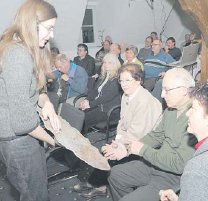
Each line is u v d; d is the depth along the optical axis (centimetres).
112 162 235
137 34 841
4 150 149
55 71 397
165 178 186
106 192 265
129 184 205
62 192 272
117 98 343
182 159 169
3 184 286
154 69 486
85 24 786
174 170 174
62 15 671
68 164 251
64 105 276
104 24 800
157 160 179
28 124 137
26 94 134
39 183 158
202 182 108
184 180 113
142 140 210
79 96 391
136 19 800
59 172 252
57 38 716
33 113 138
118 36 816
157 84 319
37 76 145
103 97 344
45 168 164
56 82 399
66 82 404
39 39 141
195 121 121
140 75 235
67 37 725
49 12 139
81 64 578
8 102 137
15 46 135
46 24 140
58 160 247
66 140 155
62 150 241
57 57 391
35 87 144
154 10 809
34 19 136
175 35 909
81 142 166
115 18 779
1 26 631
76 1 659
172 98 176
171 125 182
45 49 154
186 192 111
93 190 264
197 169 110
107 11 780
